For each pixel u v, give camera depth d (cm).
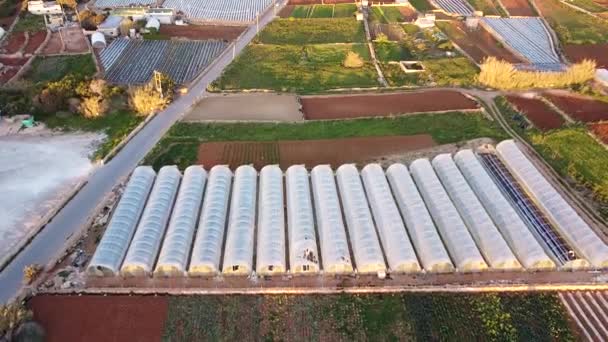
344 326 4175
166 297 4375
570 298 4447
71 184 5709
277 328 4153
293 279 4562
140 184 5484
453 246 4809
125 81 7988
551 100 7588
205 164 6081
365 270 4616
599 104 7494
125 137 6512
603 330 4166
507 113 7269
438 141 6581
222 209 5219
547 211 5341
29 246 4847
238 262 4550
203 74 8275
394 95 7762
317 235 5047
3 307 4000
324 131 6769
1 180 5719
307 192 5431
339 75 8400
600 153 6278
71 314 4200
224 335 4084
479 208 5216
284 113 7181
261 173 5766
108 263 4503
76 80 7325
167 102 7300
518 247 4838
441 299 4403
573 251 4825
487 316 4259
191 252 4806
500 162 6128
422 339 4084
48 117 7006
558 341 4081
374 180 5612
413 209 5194
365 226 4978
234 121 6925
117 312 4228
